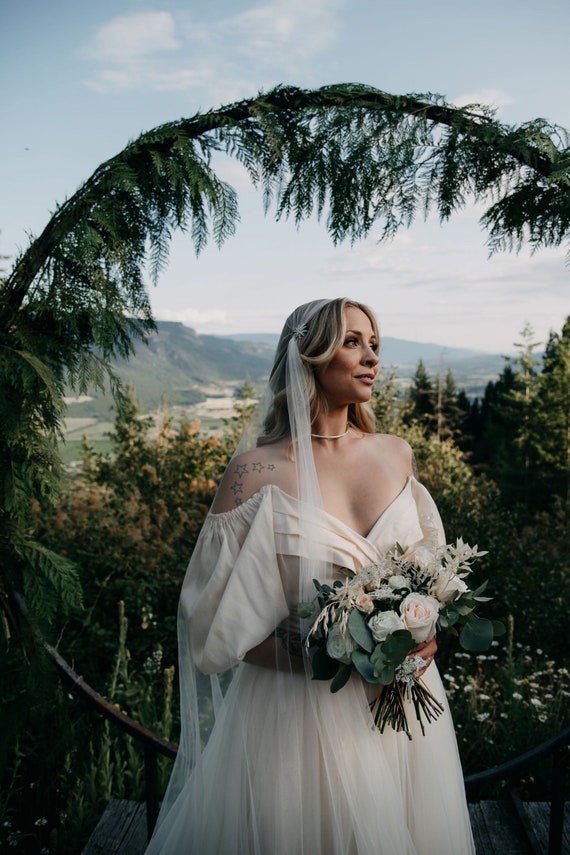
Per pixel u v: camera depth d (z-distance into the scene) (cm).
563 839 214
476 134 220
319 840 167
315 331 189
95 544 455
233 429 747
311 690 173
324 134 225
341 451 195
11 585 226
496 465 2406
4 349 211
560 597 482
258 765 173
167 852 179
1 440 220
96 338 218
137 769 281
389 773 170
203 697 202
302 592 173
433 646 172
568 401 2109
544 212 226
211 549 183
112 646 394
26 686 221
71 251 210
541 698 354
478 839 221
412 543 183
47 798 272
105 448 696
